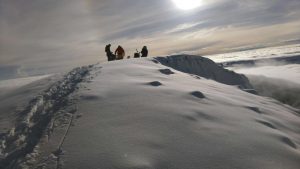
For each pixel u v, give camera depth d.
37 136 5.25
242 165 4.19
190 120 5.59
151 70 11.24
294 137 6.34
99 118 5.59
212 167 4.06
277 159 4.57
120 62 13.84
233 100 8.20
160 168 3.93
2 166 4.33
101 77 9.59
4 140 5.29
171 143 4.60
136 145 4.45
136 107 6.15
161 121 5.41
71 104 6.61
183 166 4.01
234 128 5.54
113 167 3.86
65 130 5.14
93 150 4.31
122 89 7.62
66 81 9.98
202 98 7.35
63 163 4.01
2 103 8.66
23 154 4.57
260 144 4.97
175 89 7.86
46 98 7.94
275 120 7.16
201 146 4.59
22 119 6.39
